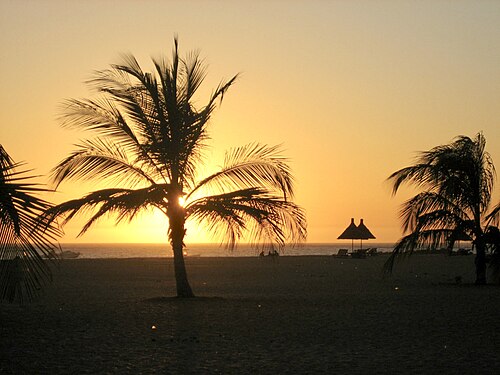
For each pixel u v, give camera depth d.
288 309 17.80
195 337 13.15
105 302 19.75
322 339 12.96
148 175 20.56
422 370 10.00
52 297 21.58
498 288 24.33
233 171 20.55
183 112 20.02
